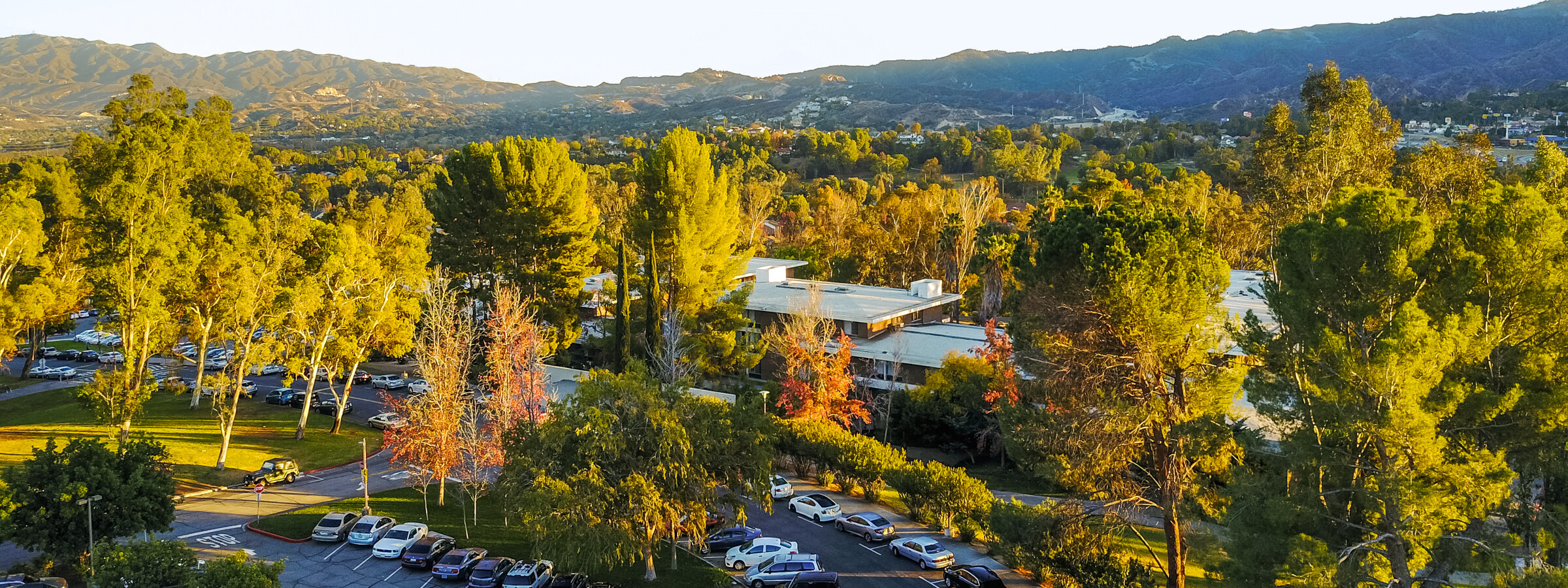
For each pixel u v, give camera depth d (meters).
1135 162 196.88
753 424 37.00
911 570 38.56
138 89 68.06
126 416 45.97
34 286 61.31
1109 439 33.06
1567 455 30.06
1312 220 32.53
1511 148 164.25
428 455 42.66
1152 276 32.16
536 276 68.38
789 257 109.31
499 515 43.91
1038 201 129.25
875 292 80.62
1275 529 28.84
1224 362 35.00
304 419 55.56
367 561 37.41
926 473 44.31
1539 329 30.94
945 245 100.31
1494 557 26.06
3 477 33.12
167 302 53.84
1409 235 29.59
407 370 76.62
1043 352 35.28
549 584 35.09
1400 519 27.33
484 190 72.88
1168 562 34.28
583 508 32.25
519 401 46.84
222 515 42.12
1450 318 26.88
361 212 86.19
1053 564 35.66
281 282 56.16
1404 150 84.44
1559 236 30.44
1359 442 28.95
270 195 80.31
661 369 59.12
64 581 31.94
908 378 65.19
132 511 33.38
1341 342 27.84
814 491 50.66
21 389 71.06
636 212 68.62
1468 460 27.36
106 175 53.59
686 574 37.09
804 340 57.81
